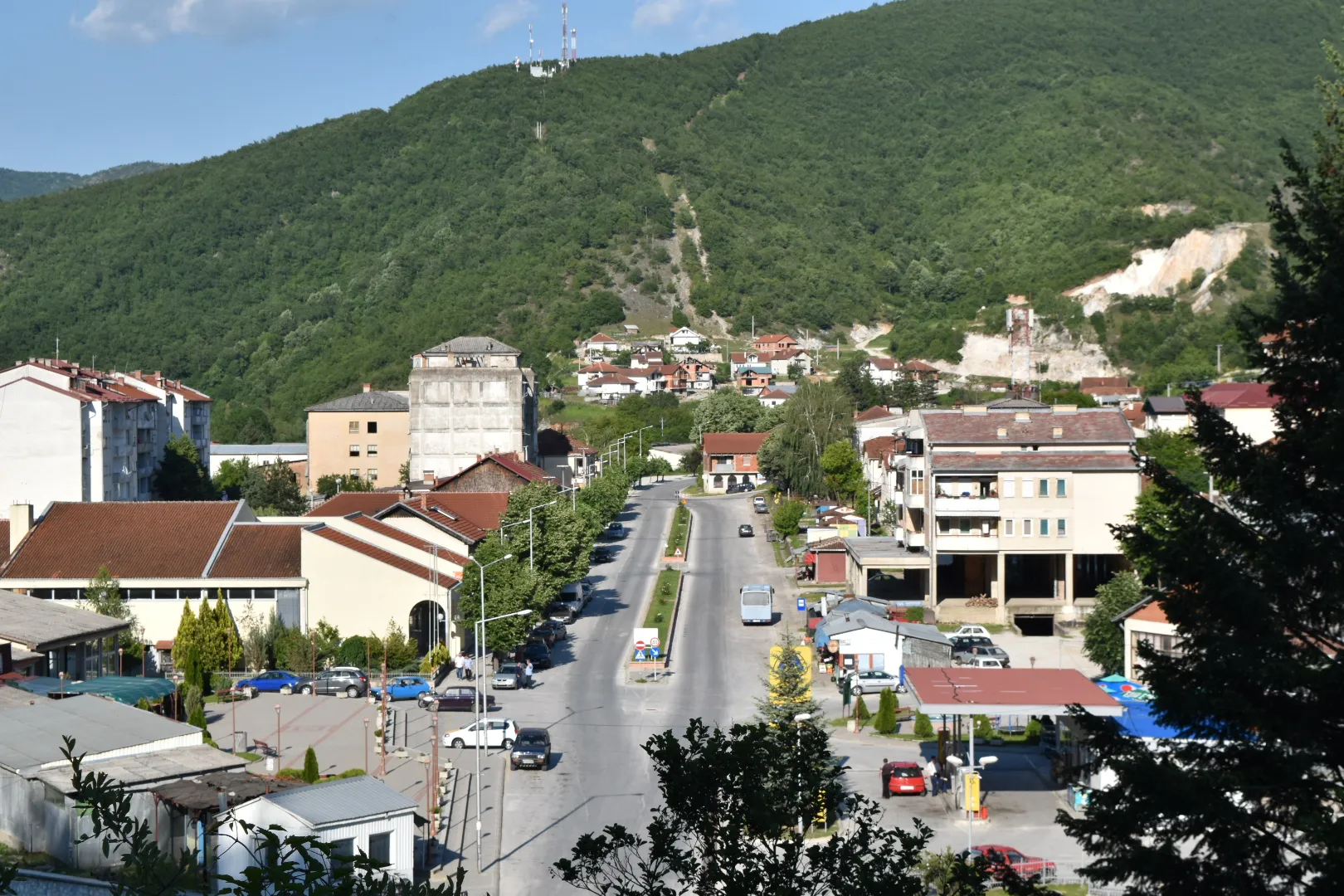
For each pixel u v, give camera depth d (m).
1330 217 24.78
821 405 158.38
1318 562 22.08
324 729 69.81
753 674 82.00
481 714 71.75
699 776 21.31
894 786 57.59
